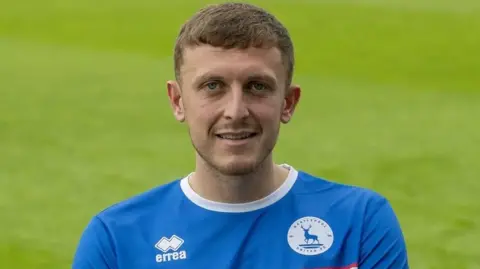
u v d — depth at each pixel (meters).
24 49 18.48
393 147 9.98
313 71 16.03
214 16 2.45
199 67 2.45
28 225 7.17
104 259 2.65
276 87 2.47
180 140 10.44
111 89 14.07
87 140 10.46
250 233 2.63
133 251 2.65
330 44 18.73
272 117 2.46
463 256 6.43
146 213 2.70
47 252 6.52
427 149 9.86
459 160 9.31
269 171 2.63
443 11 22.36
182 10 23.31
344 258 2.64
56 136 10.67
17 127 11.20
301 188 2.72
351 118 11.73
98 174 8.84
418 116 11.86
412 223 7.21
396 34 19.67
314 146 10.08
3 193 8.12
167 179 8.67
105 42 19.52
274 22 2.51
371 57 17.44
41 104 12.80
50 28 21.14
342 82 14.85
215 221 2.63
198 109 2.46
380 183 8.49
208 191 2.64
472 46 18.38
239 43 2.42
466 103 12.98
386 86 14.52
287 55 2.52
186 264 2.61
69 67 16.31
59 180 8.60
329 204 2.69
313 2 23.48
